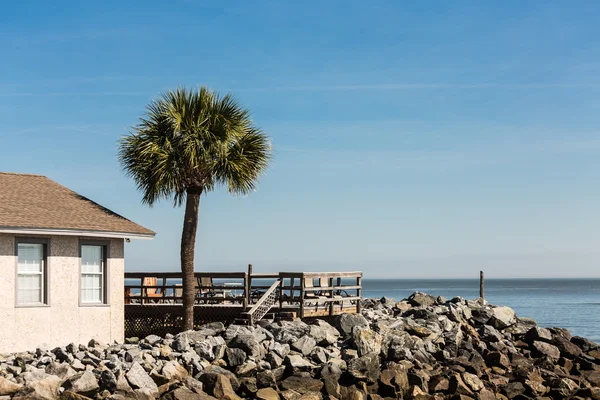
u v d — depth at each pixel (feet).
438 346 75.05
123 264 75.05
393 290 627.87
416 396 61.62
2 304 63.98
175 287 85.56
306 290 78.54
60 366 53.83
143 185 75.87
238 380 59.16
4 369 53.93
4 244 64.39
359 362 64.59
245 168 75.56
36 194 74.08
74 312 69.72
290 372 62.39
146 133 75.25
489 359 74.43
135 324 83.15
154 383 54.29
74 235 69.15
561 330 87.40
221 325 69.56
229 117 76.07
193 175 76.38
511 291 581.53
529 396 66.95
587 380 73.15
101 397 50.42
